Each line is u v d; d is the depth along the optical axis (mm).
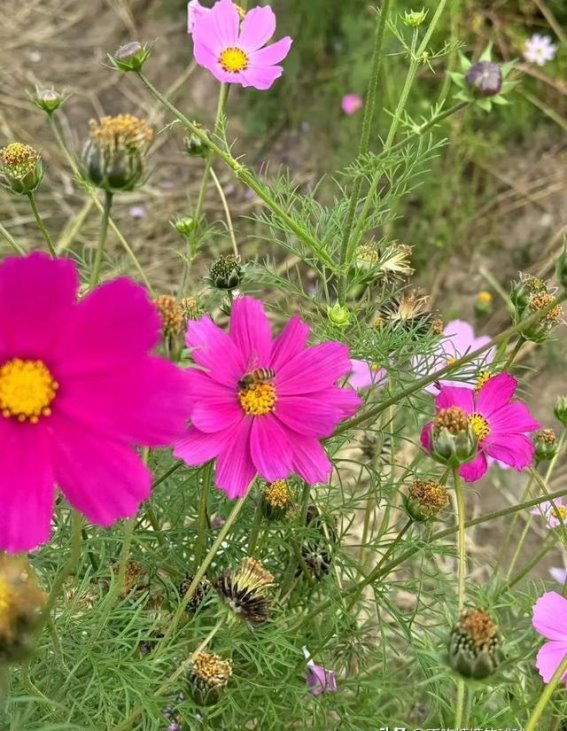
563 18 847
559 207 794
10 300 203
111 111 955
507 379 333
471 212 790
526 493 417
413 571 525
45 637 299
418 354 374
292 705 392
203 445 258
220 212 857
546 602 285
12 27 1042
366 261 370
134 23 1033
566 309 712
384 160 343
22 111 937
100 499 199
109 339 205
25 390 202
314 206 404
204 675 272
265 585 269
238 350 271
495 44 835
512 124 823
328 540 384
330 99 879
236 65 382
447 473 320
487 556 627
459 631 221
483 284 774
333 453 393
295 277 767
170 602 364
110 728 288
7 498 196
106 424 202
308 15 885
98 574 322
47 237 333
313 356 275
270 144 903
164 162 906
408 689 440
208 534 379
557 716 335
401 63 808
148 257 799
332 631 383
